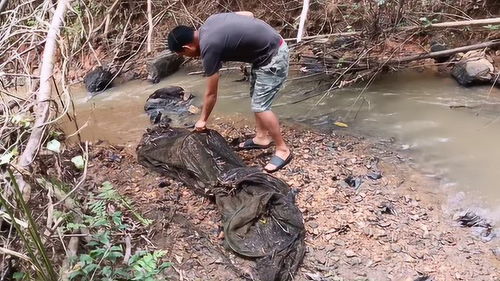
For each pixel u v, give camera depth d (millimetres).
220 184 3873
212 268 3340
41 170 2941
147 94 5988
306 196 3965
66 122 5316
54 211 2746
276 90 4066
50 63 3281
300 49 6191
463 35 6113
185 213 3818
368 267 3330
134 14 6730
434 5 6082
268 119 4121
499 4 6152
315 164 4355
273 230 3480
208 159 4023
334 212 3797
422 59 5863
